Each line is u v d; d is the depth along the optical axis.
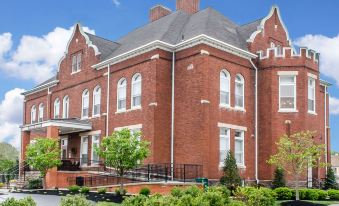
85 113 35.28
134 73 30.08
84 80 35.62
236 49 29.03
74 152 35.72
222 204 12.38
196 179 25.78
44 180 28.50
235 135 28.81
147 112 28.20
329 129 37.28
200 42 27.20
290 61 29.92
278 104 29.64
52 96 40.16
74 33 37.78
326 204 21.58
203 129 26.28
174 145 28.05
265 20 32.72
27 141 35.59
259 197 14.51
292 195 23.88
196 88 27.05
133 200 12.61
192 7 36.56
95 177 29.47
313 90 30.86
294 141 25.25
